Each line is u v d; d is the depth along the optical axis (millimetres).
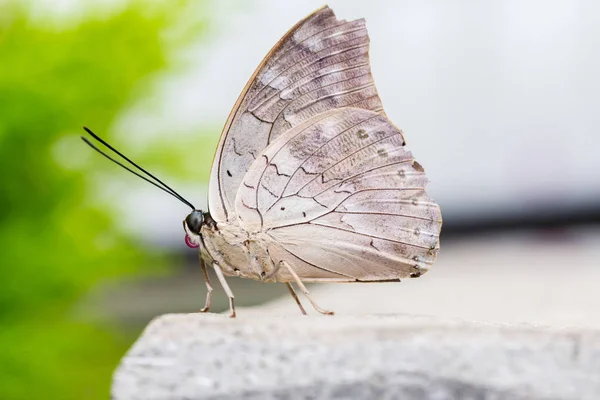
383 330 391
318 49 437
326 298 571
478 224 1025
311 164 433
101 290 607
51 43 543
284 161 432
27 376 548
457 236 1035
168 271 585
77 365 567
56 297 558
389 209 437
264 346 389
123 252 567
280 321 402
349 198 435
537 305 530
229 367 388
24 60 539
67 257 552
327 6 436
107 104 557
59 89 540
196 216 431
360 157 436
